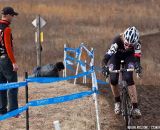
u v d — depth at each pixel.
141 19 153.38
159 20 153.75
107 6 185.88
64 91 38.28
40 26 54.38
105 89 39.38
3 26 26.88
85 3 192.12
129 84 26.03
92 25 139.38
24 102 33.53
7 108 30.14
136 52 26.14
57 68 31.39
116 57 27.02
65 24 136.75
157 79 58.03
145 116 29.36
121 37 26.48
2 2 184.75
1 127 26.72
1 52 27.45
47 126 27.19
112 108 32.09
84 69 45.50
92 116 29.81
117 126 27.73
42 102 22.83
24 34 110.81
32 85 41.25
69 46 92.75
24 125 27.22
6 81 28.72
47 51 86.44
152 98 35.00
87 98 34.81
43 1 192.88
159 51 94.31
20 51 85.50
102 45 93.81
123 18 154.75
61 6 177.62
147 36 112.06
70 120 28.72
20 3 180.62
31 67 66.62
